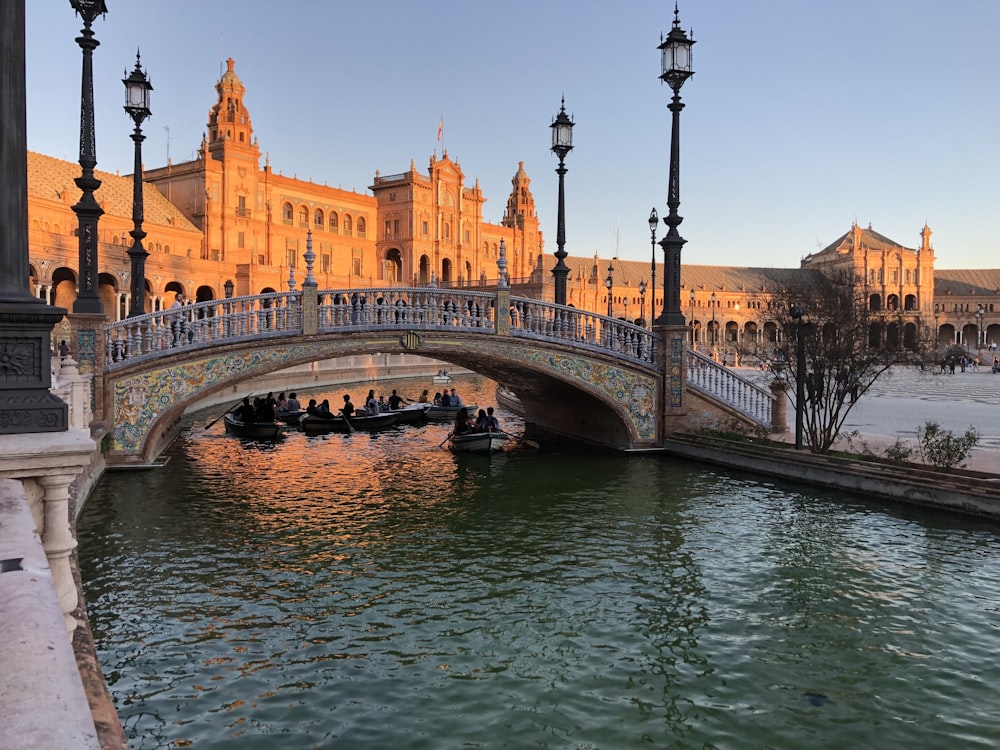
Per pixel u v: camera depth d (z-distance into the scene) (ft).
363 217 356.18
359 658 29.32
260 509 52.65
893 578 38.04
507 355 70.38
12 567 11.44
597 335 74.69
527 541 45.06
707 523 48.75
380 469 68.85
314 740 23.43
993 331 483.10
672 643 30.78
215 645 30.35
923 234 465.06
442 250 374.22
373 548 43.68
